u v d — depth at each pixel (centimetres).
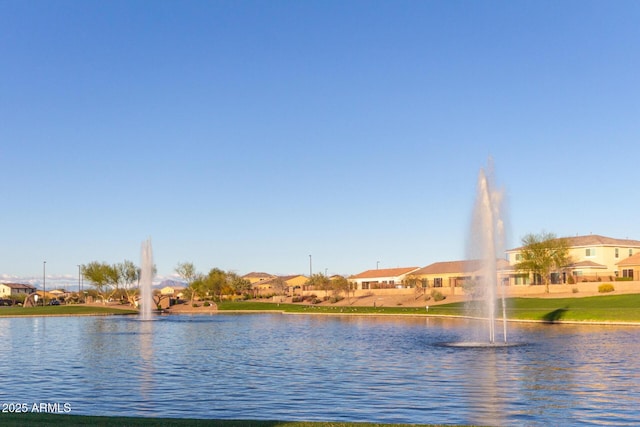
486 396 2886
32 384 3472
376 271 18325
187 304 15950
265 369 3966
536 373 3547
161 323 9469
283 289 19375
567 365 3838
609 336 5662
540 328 6775
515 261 13562
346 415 2536
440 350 4850
